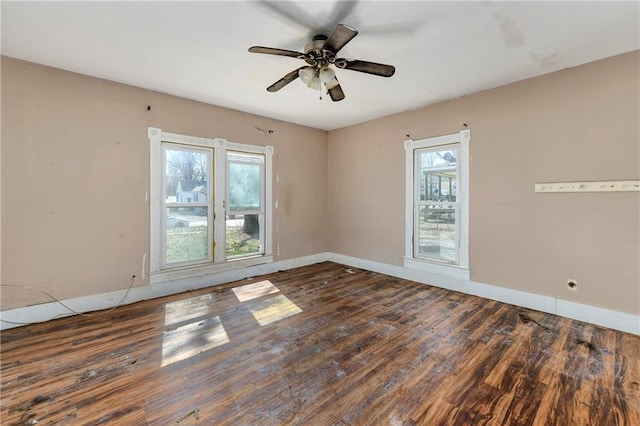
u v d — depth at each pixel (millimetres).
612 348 2324
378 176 4668
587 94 2773
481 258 3531
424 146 4039
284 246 4859
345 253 5238
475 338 2502
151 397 1771
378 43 2420
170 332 2615
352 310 3131
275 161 4699
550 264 3031
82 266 3047
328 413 1645
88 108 3053
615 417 1607
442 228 3934
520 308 3170
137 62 2752
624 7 1950
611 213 2684
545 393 1803
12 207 2691
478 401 1735
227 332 2621
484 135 3463
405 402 1731
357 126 4957
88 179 3070
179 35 2299
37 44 2432
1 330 2635
